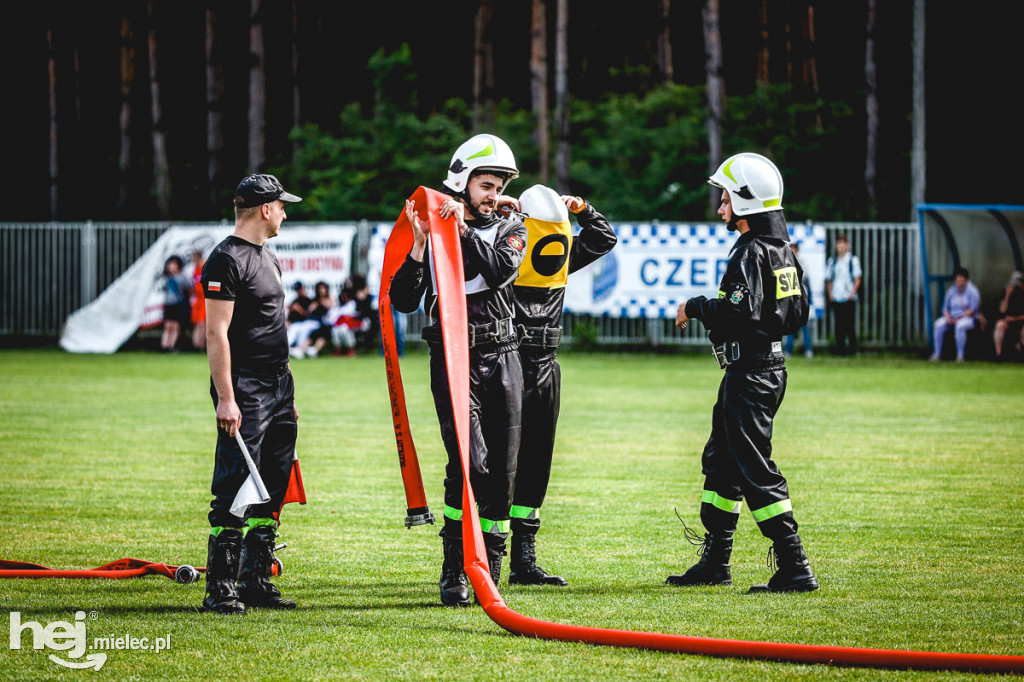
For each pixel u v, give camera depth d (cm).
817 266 3159
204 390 2256
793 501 1135
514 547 837
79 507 1099
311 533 998
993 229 3094
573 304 3253
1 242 3791
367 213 4384
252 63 4634
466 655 631
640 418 1838
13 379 2492
